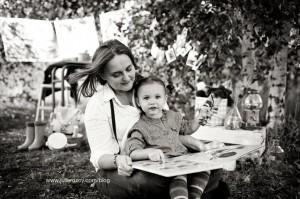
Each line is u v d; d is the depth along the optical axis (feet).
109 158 5.70
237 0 11.06
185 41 12.09
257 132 10.03
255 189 9.10
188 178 5.78
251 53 13.21
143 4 13.80
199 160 5.49
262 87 15.66
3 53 19.79
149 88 6.48
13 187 9.46
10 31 18.06
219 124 10.91
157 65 13.64
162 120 6.75
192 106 14.44
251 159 10.93
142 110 6.73
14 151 14.03
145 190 5.36
